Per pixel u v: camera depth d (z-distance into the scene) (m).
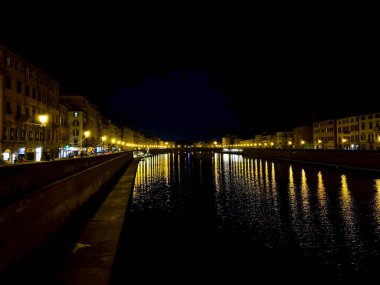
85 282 10.44
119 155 69.00
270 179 54.31
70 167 21.42
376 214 27.45
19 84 41.50
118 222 18.81
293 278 15.53
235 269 16.69
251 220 26.33
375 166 53.34
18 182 12.02
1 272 9.57
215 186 47.53
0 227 9.63
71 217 19.44
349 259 17.84
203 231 23.34
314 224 24.73
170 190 44.06
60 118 61.97
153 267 16.95
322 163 72.50
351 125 93.12
